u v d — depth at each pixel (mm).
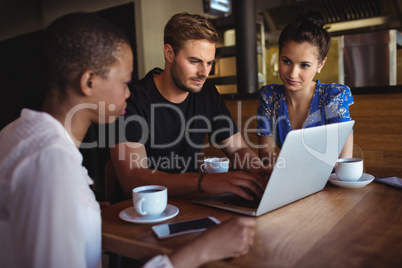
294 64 1387
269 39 4895
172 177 1069
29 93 5797
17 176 603
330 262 624
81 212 692
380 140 2271
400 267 603
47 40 697
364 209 915
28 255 578
